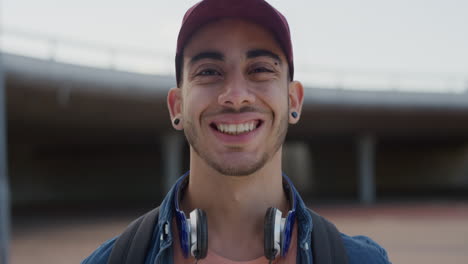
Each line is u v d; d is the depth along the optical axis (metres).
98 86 13.88
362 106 18.25
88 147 27.36
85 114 16.11
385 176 29.78
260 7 1.56
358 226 12.80
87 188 27.72
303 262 1.52
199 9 1.57
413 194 26.14
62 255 8.81
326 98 17.70
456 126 21.38
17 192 25.58
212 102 1.53
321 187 30.08
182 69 1.69
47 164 27.03
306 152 30.72
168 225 1.54
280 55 1.63
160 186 28.31
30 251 9.30
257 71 1.58
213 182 1.61
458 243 9.57
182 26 1.60
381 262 1.58
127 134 20.95
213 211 1.63
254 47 1.58
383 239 10.29
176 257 1.55
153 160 28.45
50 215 17.55
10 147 25.36
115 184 28.17
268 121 1.57
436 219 14.23
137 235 1.61
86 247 9.72
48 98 13.92
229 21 1.59
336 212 17.17
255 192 1.62
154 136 21.66
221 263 1.54
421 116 19.58
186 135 1.62
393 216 15.32
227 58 1.57
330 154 30.20
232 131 1.52
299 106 1.83
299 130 21.67
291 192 1.65
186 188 1.78
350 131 22.30
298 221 1.63
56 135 21.41
